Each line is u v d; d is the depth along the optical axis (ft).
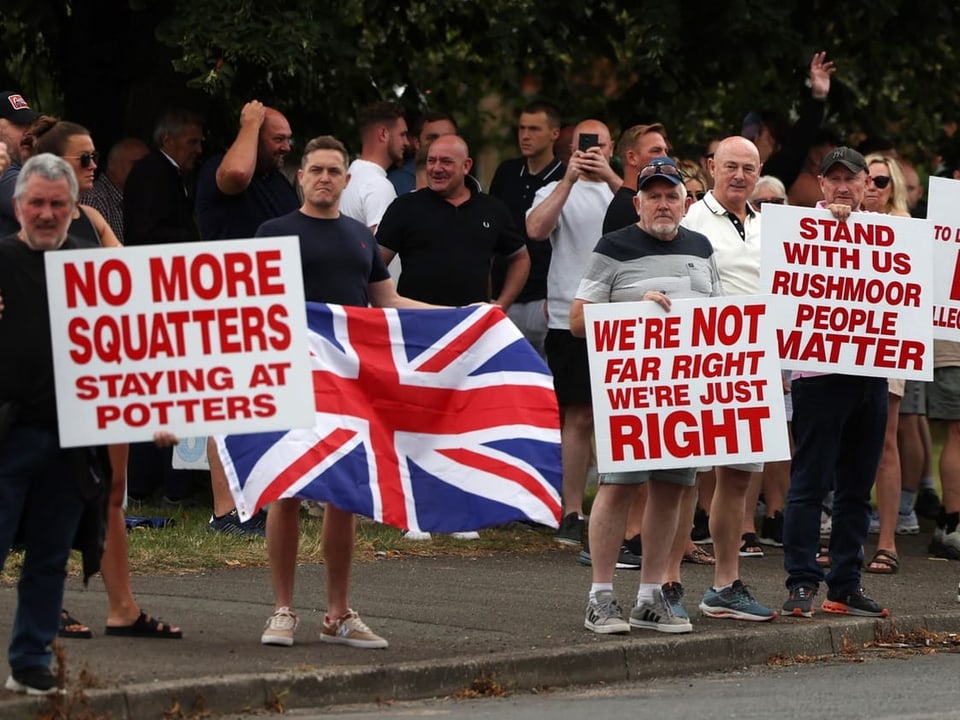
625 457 57.67
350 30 95.30
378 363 54.70
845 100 109.60
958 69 113.09
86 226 51.24
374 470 53.52
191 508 83.61
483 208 77.97
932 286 63.62
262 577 66.49
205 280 47.26
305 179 57.31
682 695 51.80
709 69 103.60
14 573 64.69
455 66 111.86
